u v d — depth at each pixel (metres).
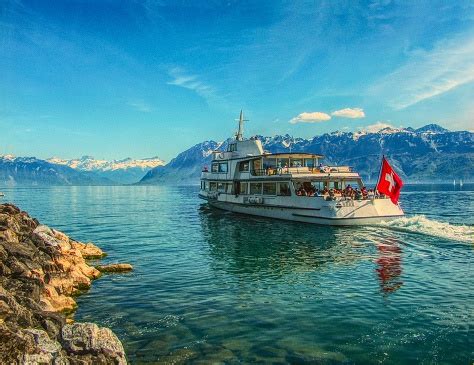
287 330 16.67
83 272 25.16
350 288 22.30
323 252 32.22
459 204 86.69
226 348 15.09
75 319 18.23
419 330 16.34
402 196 128.12
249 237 40.72
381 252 31.55
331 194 47.09
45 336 12.33
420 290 21.56
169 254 33.16
